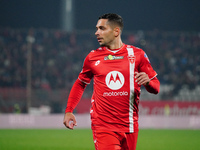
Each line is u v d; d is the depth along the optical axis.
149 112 82.38
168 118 80.94
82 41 106.69
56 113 79.94
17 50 100.19
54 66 97.62
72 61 101.06
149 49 104.31
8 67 95.38
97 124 17.00
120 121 16.81
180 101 82.69
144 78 15.64
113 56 17.05
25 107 78.94
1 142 45.94
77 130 71.19
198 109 82.62
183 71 99.75
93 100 17.53
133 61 16.95
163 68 99.88
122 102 16.78
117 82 16.80
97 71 17.06
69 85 93.81
